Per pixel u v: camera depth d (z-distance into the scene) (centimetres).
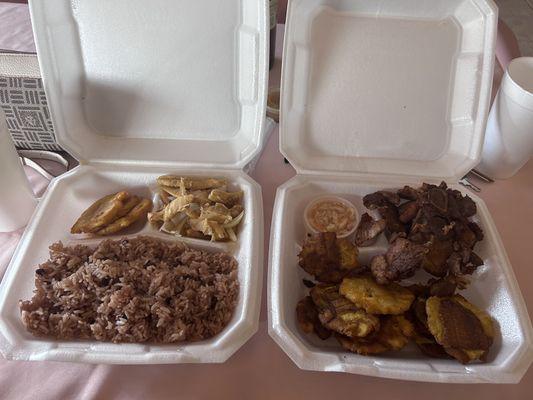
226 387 32
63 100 44
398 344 34
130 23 42
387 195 43
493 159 47
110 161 46
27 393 31
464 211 41
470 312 36
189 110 46
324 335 36
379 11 42
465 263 39
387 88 44
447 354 34
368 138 46
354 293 36
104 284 36
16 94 43
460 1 41
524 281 40
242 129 47
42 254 39
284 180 48
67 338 33
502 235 43
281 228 40
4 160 37
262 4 38
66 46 42
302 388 32
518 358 32
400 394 32
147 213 44
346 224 44
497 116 45
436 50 43
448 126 45
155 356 31
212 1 41
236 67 44
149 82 45
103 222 42
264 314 37
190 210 43
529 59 45
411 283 41
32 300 35
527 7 140
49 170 48
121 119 47
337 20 42
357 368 31
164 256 40
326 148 47
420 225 39
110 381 32
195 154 47
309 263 39
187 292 36
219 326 34
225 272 39
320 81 44
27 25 63
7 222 41
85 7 41
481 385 33
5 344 32
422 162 47
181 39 43
